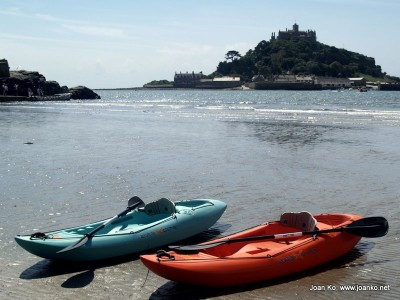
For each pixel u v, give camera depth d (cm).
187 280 894
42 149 2727
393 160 2309
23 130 3756
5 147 2798
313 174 1995
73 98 11775
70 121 4666
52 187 1767
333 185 1795
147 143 2992
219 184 1819
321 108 6625
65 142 3048
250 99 11456
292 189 1736
